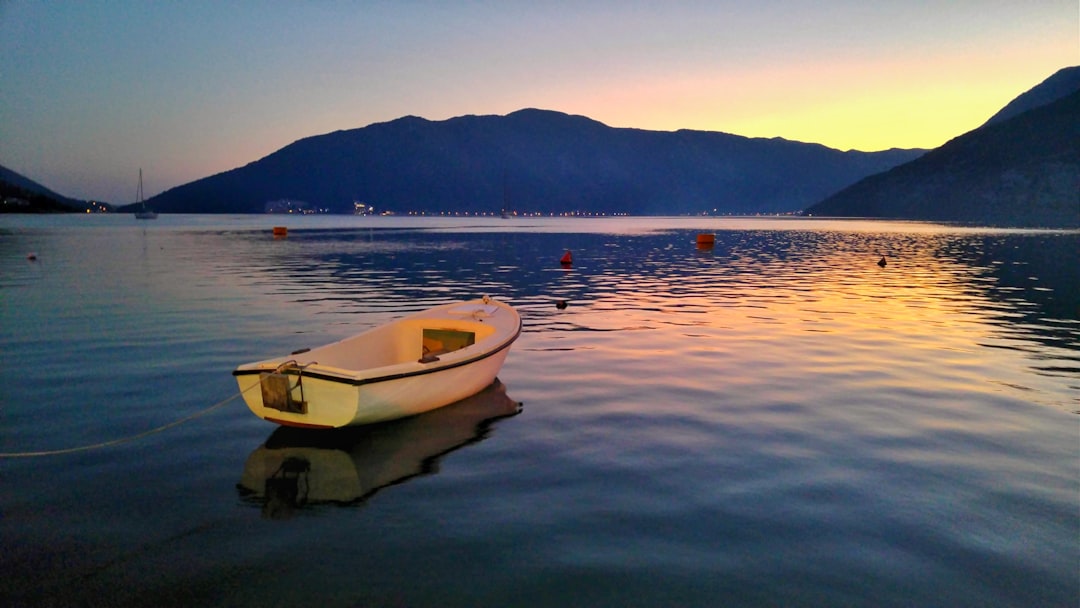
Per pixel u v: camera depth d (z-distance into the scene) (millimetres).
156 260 40625
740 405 10344
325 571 5508
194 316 18703
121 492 7105
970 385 11609
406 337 12039
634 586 5289
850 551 5867
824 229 125188
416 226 139000
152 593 5195
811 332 16844
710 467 7793
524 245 63219
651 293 25391
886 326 17828
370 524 6355
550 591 5223
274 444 8609
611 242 70688
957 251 55000
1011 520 6477
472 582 5340
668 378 12023
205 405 10203
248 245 59250
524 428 9234
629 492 7082
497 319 12820
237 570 5531
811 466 7828
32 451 8281
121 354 13664
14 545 5941
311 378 8398
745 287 27656
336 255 46812
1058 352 14469
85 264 37312
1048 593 5258
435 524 6352
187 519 6469
